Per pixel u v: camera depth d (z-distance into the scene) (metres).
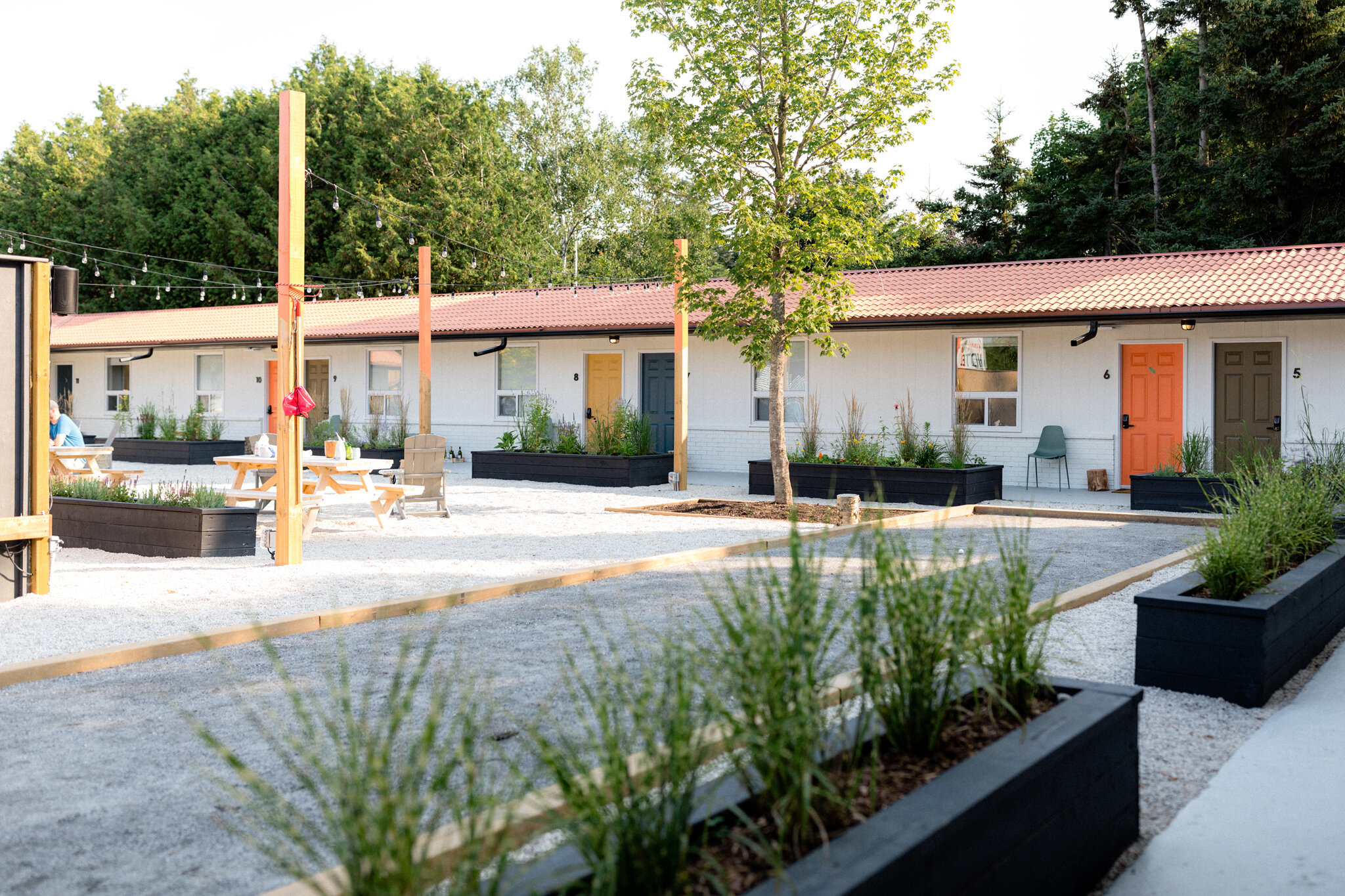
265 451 11.62
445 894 2.35
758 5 12.57
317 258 39.03
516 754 3.99
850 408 17.59
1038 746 2.94
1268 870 3.22
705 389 19.50
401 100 39.06
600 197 41.88
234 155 40.34
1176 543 10.51
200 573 8.40
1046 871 2.88
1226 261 15.51
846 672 4.87
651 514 13.20
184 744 4.26
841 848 2.29
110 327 28.61
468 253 37.97
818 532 11.16
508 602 7.36
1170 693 5.13
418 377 23.23
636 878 2.17
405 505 14.18
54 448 14.08
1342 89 27.92
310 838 3.33
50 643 5.89
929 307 16.28
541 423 18.77
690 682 2.60
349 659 5.66
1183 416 15.04
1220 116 29.69
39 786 3.81
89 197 42.47
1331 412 13.91
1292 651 5.46
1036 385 16.19
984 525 12.05
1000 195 36.84
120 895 2.98
